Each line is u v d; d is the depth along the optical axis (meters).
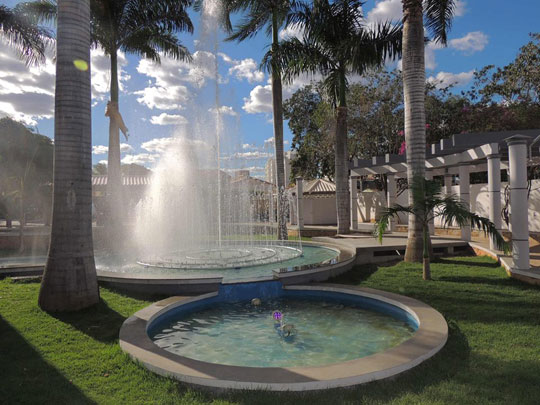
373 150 27.38
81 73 6.58
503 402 3.21
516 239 8.06
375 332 5.61
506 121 22.67
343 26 14.09
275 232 21.33
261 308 7.06
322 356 4.72
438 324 5.08
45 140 24.95
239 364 4.52
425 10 10.69
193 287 7.46
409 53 10.13
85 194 6.64
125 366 4.16
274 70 14.08
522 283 7.63
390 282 8.26
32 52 14.16
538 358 4.12
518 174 7.95
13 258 13.32
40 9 14.44
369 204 25.78
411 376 3.76
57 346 4.84
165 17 15.62
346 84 15.72
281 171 16.05
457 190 17.81
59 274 6.36
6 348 4.79
